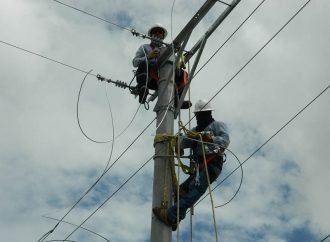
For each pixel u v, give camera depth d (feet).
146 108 27.45
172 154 24.02
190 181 24.62
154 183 23.56
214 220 21.45
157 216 22.72
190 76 25.93
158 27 30.71
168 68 26.55
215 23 25.50
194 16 25.54
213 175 24.06
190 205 23.21
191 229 23.35
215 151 24.20
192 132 24.48
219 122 25.31
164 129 24.73
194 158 24.41
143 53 28.73
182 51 26.00
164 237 22.36
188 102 26.53
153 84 27.55
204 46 25.81
